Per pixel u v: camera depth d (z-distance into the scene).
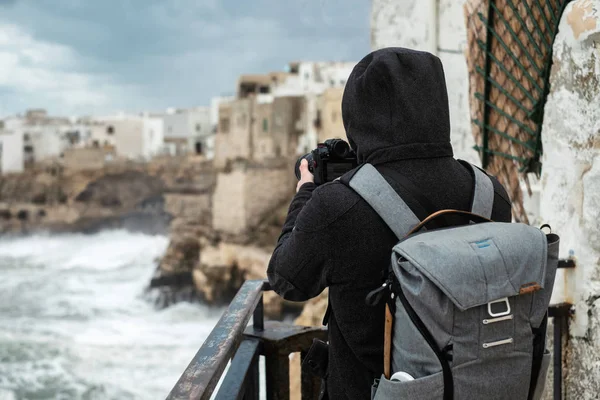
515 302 1.46
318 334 2.39
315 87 67.19
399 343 1.45
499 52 3.87
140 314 42.66
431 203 1.58
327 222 1.55
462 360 1.40
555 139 2.96
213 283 43.41
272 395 2.35
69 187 81.38
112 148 98.75
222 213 47.44
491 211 1.69
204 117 96.88
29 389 24.77
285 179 47.31
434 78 1.61
